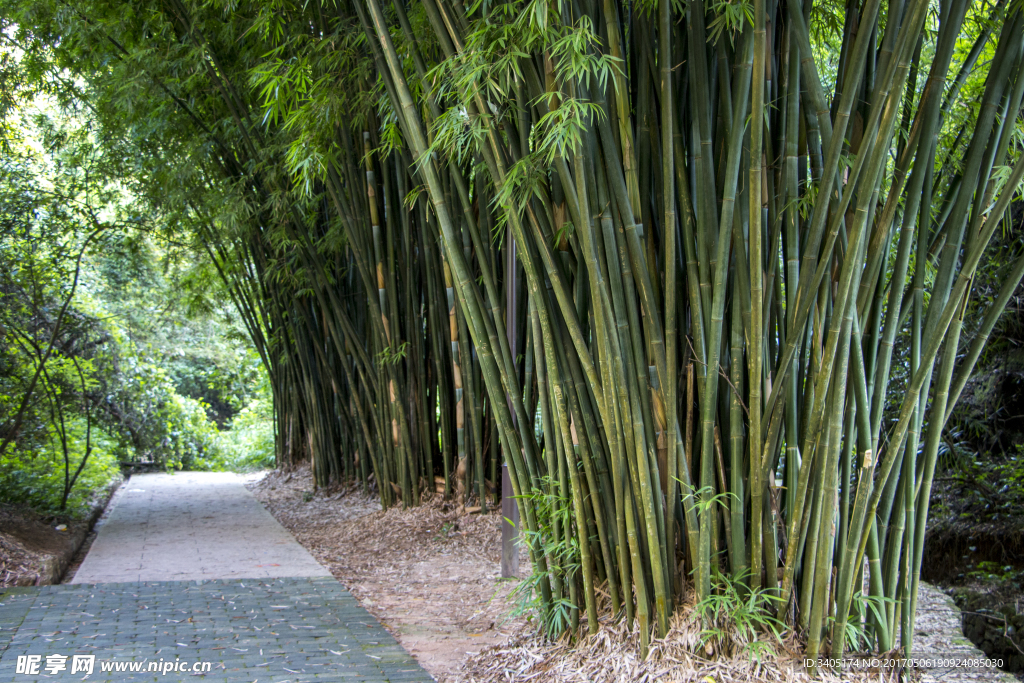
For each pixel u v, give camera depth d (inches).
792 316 74.8
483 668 93.9
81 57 201.8
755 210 70.8
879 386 79.5
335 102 139.9
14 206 188.9
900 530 80.7
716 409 76.7
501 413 95.2
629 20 83.0
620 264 78.8
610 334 77.5
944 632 115.0
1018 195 98.6
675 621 79.7
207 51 181.0
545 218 83.0
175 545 179.0
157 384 366.6
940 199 95.5
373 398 210.1
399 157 176.7
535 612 103.3
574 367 86.0
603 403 81.5
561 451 90.5
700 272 77.0
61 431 203.2
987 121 75.7
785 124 75.2
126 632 107.7
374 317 197.9
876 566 80.3
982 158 77.9
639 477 78.4
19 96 207.9
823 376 72.5
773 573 77.8
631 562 81.5
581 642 89.0
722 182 78.5
